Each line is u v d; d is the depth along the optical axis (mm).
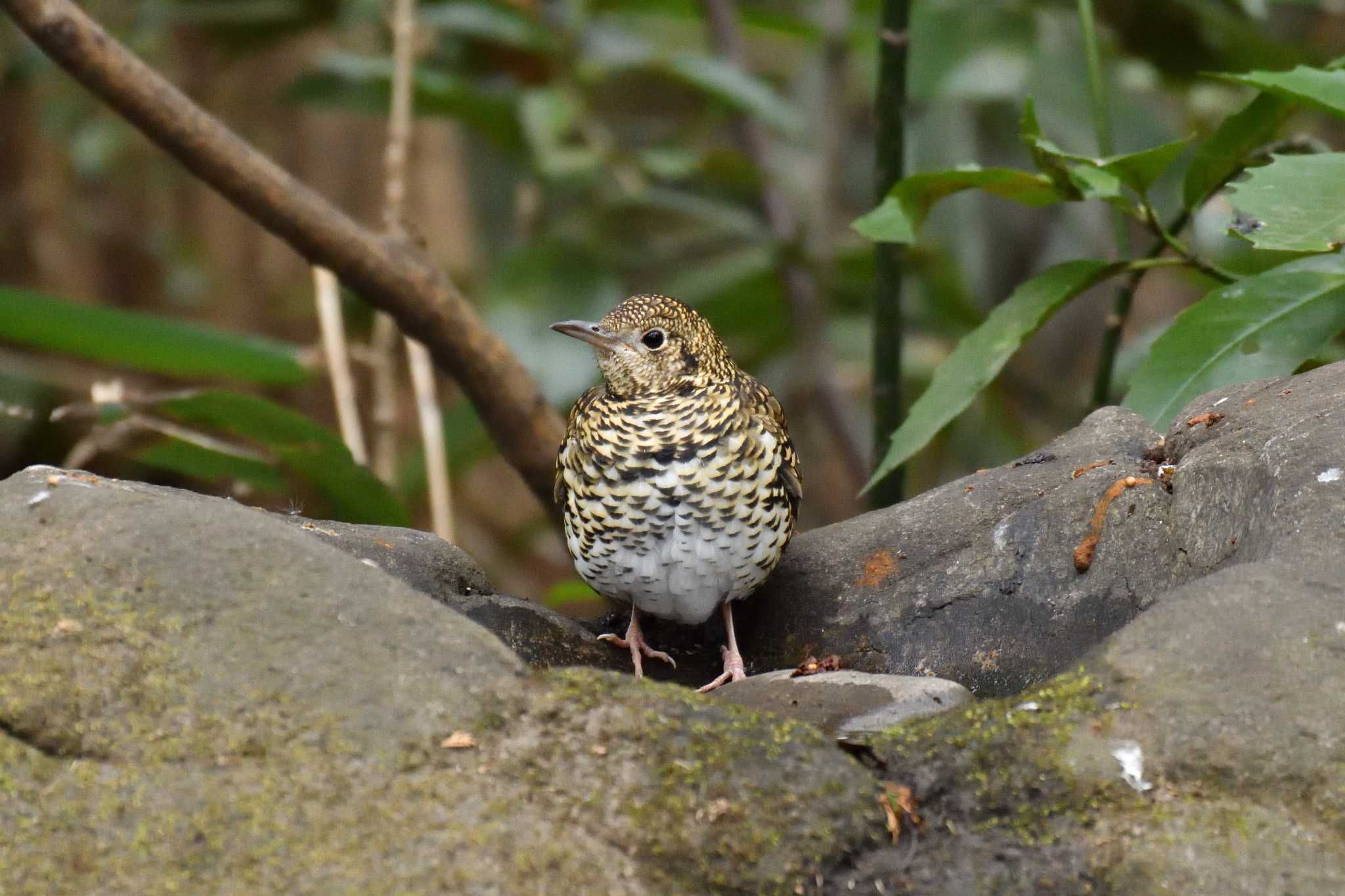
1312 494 5473
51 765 4602
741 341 16219
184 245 17500
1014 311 7754
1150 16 13016
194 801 4477
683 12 15906
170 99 9086
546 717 4719
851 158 19469
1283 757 4551
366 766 4562
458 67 15000
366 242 9766
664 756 4633
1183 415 6895
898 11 9383
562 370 13367
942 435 15789
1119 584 6637
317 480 10055
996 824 4613
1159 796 4559
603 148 13883
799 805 4578
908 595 7090
